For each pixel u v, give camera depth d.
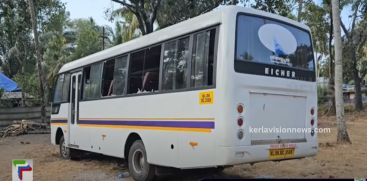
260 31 7.59
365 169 10.02
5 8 28.06
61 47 42.56
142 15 20.03
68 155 12.91
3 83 25.62
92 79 11.59
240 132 7.01
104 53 11.08
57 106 13.73
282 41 7.93
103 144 10.72
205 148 7.21
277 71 7.71
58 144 13.90
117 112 10.09
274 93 7.60
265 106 7.43
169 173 8.88
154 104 8.66
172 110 8.09
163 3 20.27
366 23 31.05
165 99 8.32
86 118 11.70
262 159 7.27
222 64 7.05
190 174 9.45
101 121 10.85
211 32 7.39
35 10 27.03
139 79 9.34
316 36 31.81
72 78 12.84
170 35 8.41
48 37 36.53
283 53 7.88
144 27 20.61
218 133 6.96
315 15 29.88
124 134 9.71
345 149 13.13
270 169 10.09
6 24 29.62
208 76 7.30
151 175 8.80
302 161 11.09
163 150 8.30
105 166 11.41
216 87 7.09
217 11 7.38
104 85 10.89
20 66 33.91
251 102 7.25
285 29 8.05
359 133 18.11
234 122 6.96
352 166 10.39
